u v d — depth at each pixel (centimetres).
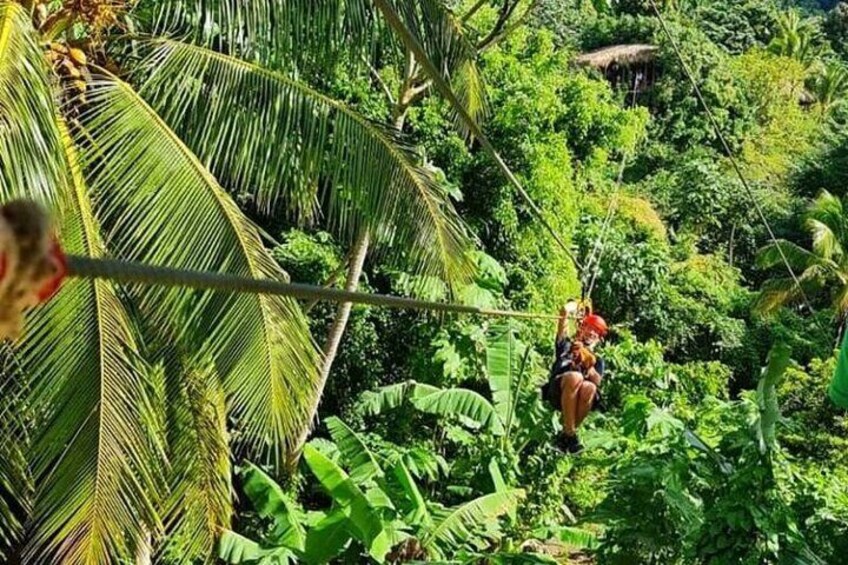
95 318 571
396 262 725
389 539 887
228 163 673
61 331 559
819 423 1708
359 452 984
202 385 655
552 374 1012
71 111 639
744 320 2550
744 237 3014
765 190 3117
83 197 594
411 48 358
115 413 575
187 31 705
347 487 860
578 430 1123
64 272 148
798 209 3058
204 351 620
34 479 571
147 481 591
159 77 659
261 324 624
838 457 1448
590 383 994
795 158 3369
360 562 1057
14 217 142
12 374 559
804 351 2388
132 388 584
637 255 2233
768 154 3378
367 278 1417
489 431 1204
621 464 939
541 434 1178
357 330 1409
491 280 1373
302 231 1395
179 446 652
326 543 866
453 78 768
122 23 712
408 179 702
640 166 3234
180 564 759
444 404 1133
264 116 667
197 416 656
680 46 3428
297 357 639
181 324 614
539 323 1576
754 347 2416
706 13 4231
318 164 677
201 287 226
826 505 821
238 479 1218
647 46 3516
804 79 3825
